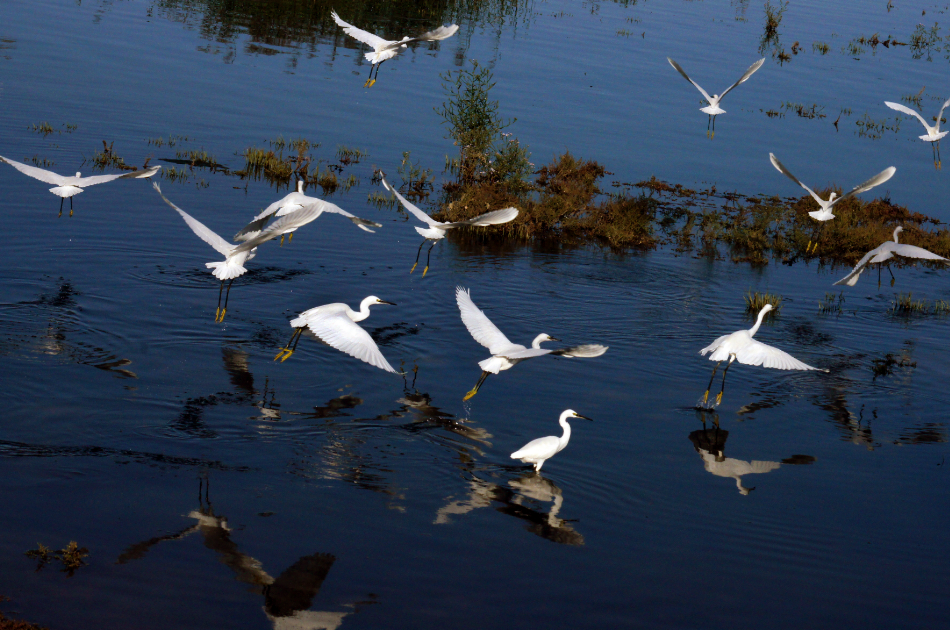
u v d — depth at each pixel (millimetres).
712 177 33219
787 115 42594
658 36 56000
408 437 14586
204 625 9898
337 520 12164
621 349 19016
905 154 38250
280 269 21375
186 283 19812
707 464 14641
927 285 25406
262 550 11367
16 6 45406
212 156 29234
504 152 29625
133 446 13516
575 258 24906
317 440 14227
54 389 14852
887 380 18516
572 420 15711
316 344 17719
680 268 24797
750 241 27047
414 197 28031
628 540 12305
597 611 10719
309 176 28500
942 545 12805
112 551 11047
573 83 43781
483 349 18406
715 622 10680
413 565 11336
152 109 33094
